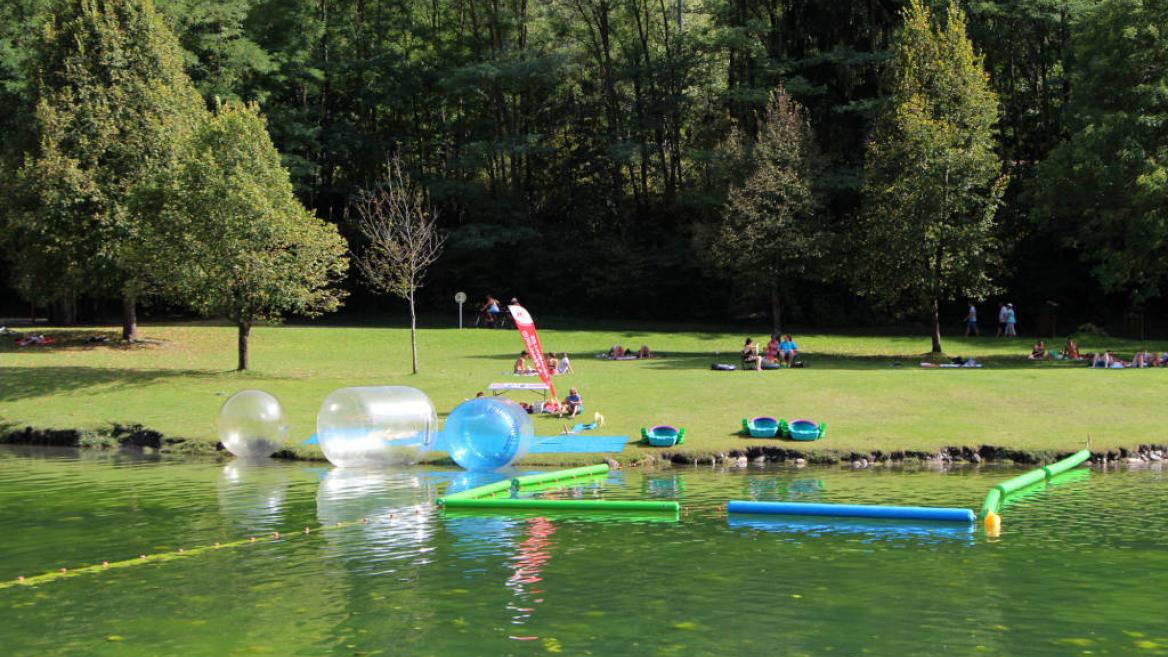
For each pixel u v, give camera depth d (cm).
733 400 2858
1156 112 4059
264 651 1029
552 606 1174
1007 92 6262
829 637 1056
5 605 1205
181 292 3528
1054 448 2294
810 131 5200
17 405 3059
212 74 5853
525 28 7162
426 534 1572
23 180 4259
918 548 1459
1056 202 4362
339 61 6900
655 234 6875
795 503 1764
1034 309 6028
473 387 3225
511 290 6912
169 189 3653
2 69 5125
